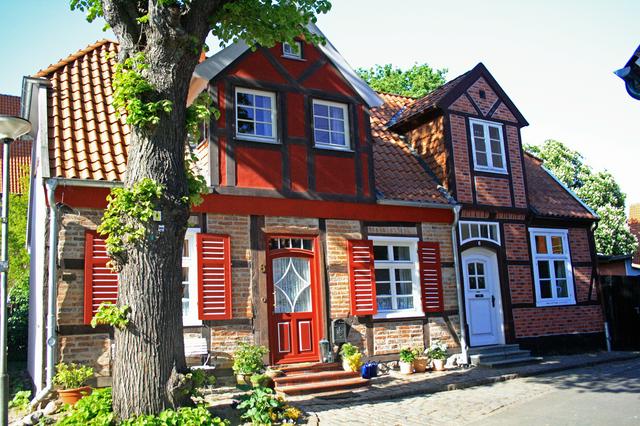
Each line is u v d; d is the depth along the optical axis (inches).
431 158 603.5
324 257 486.3
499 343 572.7
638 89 175.8
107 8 306.0
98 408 281.6
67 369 368.2
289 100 490.6
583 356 593.3
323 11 378.6
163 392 273.7
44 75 468.8
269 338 450.3
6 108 1031.0
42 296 378.9
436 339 530.6
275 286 466.3
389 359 500.1
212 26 337.1
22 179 717.9
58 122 424.8
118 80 293.4
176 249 293.7
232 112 463.5
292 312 467.8
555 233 642.8
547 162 1152.8
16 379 490.3
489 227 592.7
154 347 276.5
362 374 464.1
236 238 452.8
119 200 285.7
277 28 360.2
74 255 389.7
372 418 335.3
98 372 382.9
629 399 368.5
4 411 277.1
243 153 462.6
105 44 534.9
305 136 491.2
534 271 612.7
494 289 584.7
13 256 662.5
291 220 478.9
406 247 542.6
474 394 407.8
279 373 426.3
